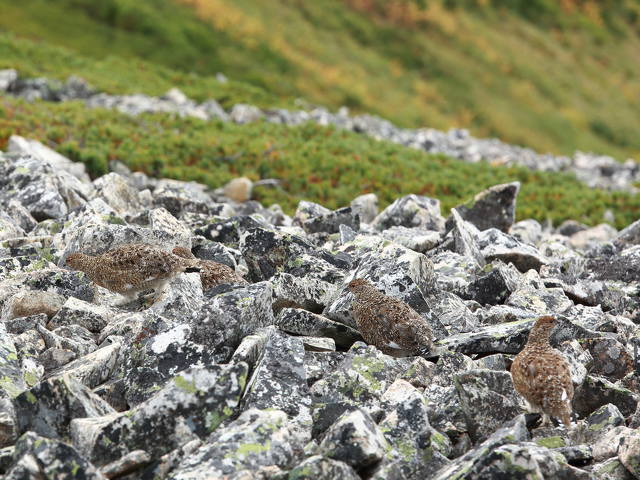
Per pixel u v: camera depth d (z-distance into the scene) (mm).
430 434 8805
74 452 7703
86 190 21375
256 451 8039
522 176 38188
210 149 31531
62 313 11906
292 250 14875
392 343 11422
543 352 9523
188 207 20719
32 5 65062
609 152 80438
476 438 9484
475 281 14734
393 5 88562
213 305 10703
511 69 86812
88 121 32656
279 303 13312
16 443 8055
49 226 17156
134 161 28125
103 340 11438
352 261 15016
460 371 10570
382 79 77750
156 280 12805
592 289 15695
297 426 9016
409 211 21594
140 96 41906
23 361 10039
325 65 74500
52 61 48344
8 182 19812
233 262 14969
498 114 79188
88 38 63406
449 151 47469
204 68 65312
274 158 31906
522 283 15227
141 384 9695
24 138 27078
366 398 10039
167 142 31250
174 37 67125
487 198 22656
